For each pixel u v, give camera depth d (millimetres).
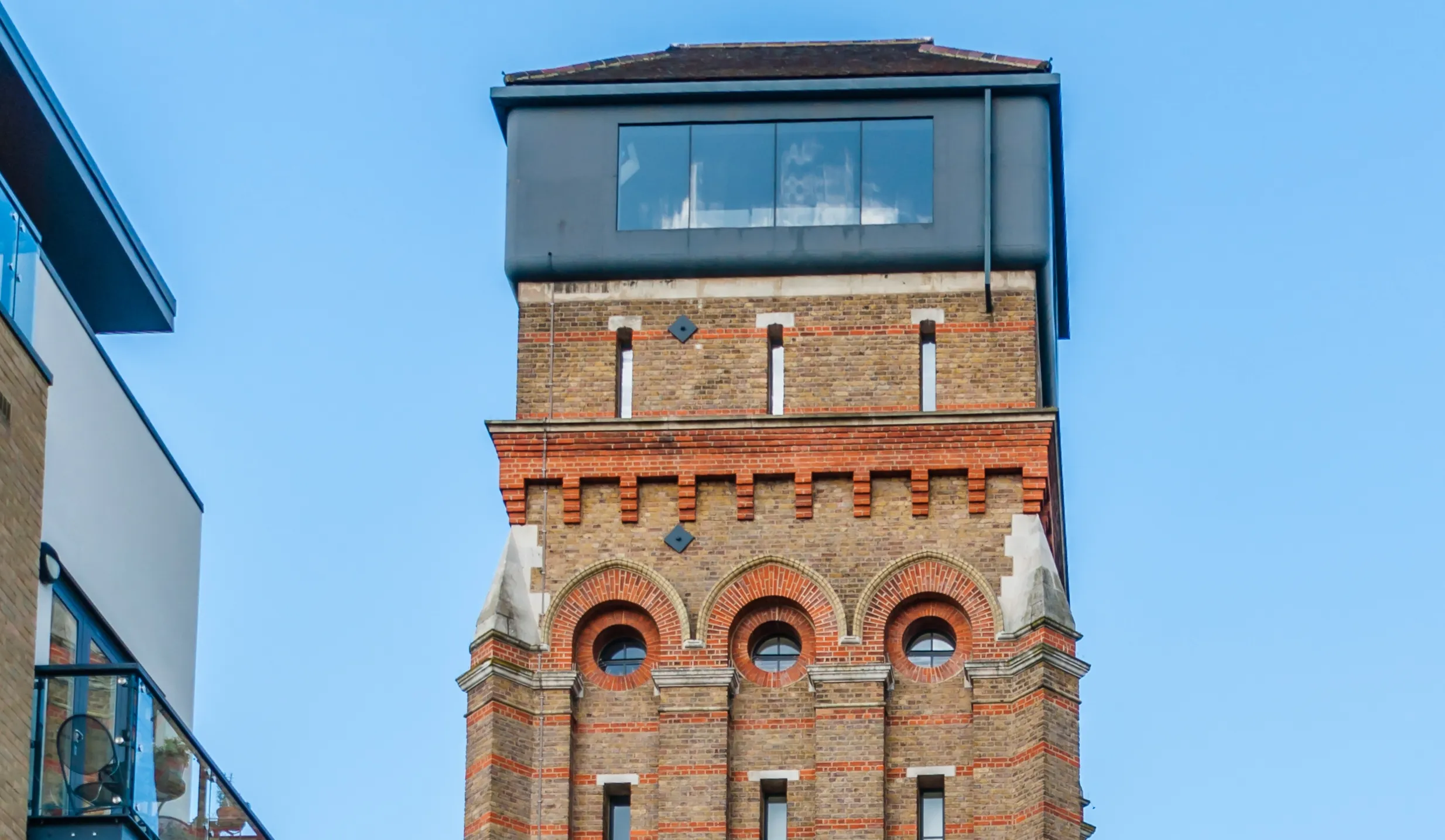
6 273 49344
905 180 72375
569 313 72062
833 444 70312
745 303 71938
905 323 71625
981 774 67562
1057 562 74312
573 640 69500
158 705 49625
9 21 59438
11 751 47469
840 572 69500
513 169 72875
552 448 70750
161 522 59062
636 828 68062
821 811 67375
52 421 53125
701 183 72625
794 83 72812
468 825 67562
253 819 53938
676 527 70188
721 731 68375
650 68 74375
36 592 49469
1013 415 70062
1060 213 76688
